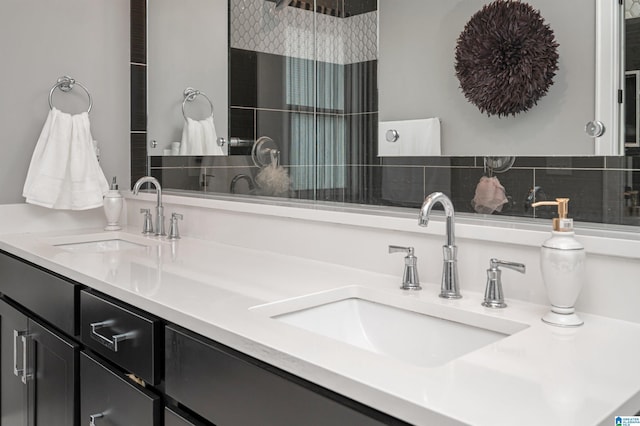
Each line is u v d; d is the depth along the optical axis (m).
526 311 1.04
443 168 1.32
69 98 2.26
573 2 1.09
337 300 1.22
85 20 2.29
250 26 1.85
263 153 1.81
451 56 1.29
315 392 0.78
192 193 2.14
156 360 1.12
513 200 1.20
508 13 1.18
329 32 1.57
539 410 0.64
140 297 1.16
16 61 2.12
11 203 2.14
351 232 1.43
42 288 1.59
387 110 1.43
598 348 0.85
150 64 2.39
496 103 1.22
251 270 1.42
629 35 1.02
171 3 2.24
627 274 0.97
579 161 1.10
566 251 0.94
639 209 1.02
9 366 1.83
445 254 1.14
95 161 2.21
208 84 2.04
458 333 1.07
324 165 1.59
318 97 1.60
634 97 1.02
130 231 2.17
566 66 1.11
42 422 1.62
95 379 1.33
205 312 1.03
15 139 2.14
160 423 1.12
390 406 0.68
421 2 1.34
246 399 0.90
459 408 0.64
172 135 2.25
